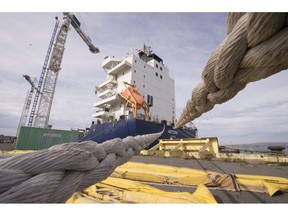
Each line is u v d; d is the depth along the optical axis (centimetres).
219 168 774
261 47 76
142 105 1833
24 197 69
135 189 397
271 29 71
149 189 395
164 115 2498
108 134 1728
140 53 2891
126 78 2245
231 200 391
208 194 353
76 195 347
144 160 1054
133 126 1522
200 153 1107
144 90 2289
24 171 75
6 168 72
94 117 2384
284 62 79
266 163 898
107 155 128
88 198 339
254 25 72
